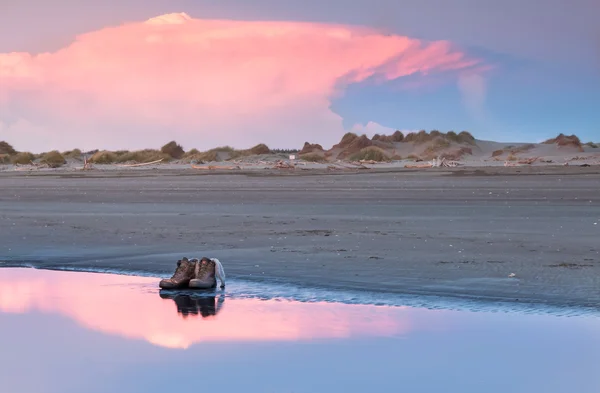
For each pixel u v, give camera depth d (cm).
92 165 7869
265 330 638
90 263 1164
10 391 443
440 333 625
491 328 651
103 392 439
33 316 700
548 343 584
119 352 544
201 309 753
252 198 2822
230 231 1642
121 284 945
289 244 1390
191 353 543
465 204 2420
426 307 771
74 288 906
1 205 2584
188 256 1234
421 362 517
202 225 1788
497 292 866
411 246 1341
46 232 1650
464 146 10962
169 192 3278
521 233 1559
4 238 1534
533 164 6662
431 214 2062
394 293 866
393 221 1866
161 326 652
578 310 752
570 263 1109
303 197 2853
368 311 746
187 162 8656
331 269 1066
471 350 555
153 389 446
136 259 1206
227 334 614
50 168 7656
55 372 485
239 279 985
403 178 4434
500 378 473
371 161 8056
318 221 1878
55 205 2561
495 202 2497
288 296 849
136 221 1909
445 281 951
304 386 454
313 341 589
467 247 1322
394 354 543
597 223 1755
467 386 455
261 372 486
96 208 2397
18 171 7025
